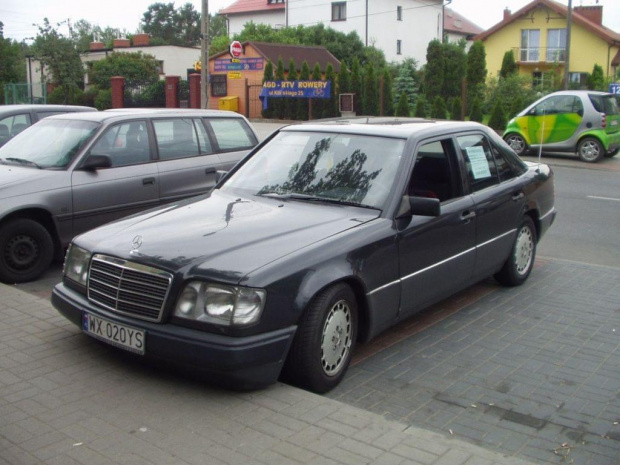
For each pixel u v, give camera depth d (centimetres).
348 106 3228
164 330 420
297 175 566
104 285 458
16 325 550
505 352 547
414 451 365
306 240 459
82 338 523
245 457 356
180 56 5275
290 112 3525
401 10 5534
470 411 445
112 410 407
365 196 526
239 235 464
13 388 437
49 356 488
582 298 694
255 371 414
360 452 362
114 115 826
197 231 475
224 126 930
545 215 759
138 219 521
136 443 369
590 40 4778
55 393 430
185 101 3769
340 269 454
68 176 746
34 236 718
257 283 411
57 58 4319
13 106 1130
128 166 802
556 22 4856
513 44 5031
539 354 544
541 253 917
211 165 884
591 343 570
